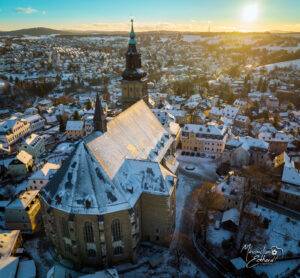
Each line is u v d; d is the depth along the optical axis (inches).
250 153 5536.4
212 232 3737.7
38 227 3966.5
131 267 3169.3
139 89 5152.6
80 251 3068.4
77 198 2906.0
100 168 2965.1
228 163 5418.3
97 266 3134.8
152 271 3154.5
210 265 3250.5
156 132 4350.4
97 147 3085.6
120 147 3400.6
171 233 3560.5
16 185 5123.0
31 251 3472.0
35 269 3105.3
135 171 3321.9
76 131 7436.0
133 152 3570.4
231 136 6451.8
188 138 6063.0
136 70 5064.0
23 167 5561.0
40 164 5782.5
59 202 2950.3
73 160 3014.3
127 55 4997.5
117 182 3056.1
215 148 5969.5
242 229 3683.6
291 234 3725.4
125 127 3698.3
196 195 4571.9
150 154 3878.0
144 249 3422.7
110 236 3016.7
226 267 3196.4
